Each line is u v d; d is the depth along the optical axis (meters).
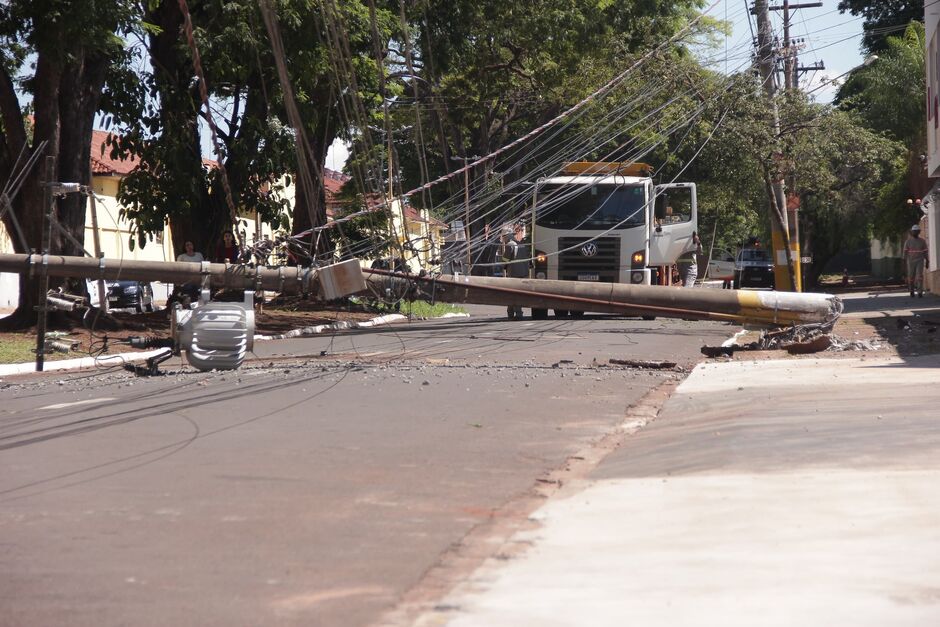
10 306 64.81
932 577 6.18
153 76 39.56
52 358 27.52
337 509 8.82
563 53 60.59
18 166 34.91
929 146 45.41
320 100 43.25
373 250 27.23
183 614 6.08
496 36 58.34
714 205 77.00
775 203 43.06
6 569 7.13
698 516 7.95
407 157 71.44
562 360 23.47
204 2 38.31
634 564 6.68
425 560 7.12
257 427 13.73
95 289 44.25
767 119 42.41
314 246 27.25
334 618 5.89
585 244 44.69
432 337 32.41
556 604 5.89
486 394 17.28
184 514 8.73
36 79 35.09
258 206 43.09
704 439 11.72
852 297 55.06
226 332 21.39
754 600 5.85
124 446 12.39
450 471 10.59
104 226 70.25
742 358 23.64
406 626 5.66
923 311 37.97
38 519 8.66
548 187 45.06
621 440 12.61
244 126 41.12
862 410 13.18
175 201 40.69
